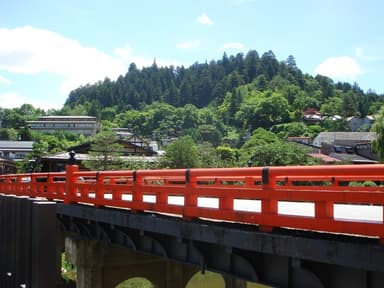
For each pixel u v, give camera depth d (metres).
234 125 160.75
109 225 13.93
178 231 9.64
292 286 7.80
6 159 80.12
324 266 7.21
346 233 6.35
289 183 13.09
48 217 11.92
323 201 6.67
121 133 145.38
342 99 171.62
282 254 7.20
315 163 50.25
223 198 8.55
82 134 137.62
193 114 157.50
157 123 160.50
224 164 48.16
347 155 78.25
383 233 5.91
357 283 6.77
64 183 16.42
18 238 14.03
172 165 43.78
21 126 139.50
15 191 22.72
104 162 42.53
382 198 6.00
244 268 8.76
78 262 16.66
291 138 115.88
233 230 8.16
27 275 12.57
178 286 19.30
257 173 7.77
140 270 18.48
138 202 11.30
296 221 7.02
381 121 37.00
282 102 146.88
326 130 139.38
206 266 9.66
